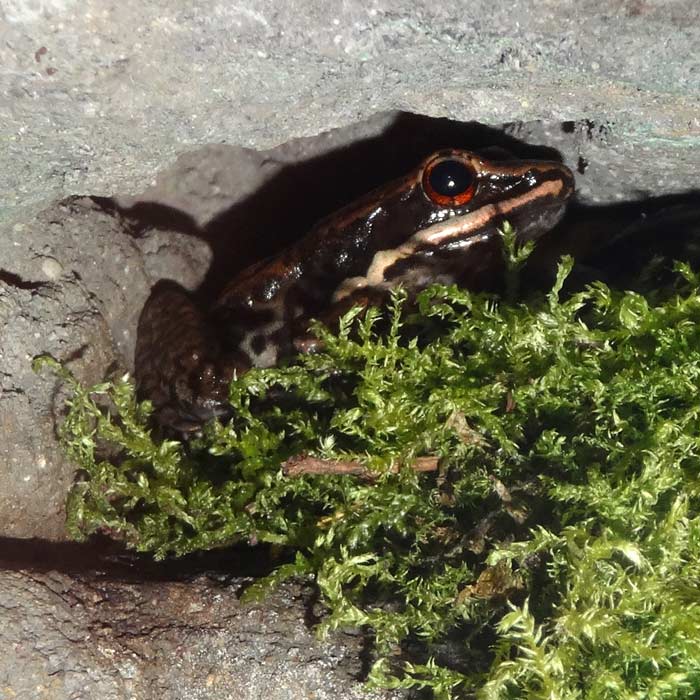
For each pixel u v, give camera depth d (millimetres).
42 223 82
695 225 87
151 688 58
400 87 62
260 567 71
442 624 62
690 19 53
